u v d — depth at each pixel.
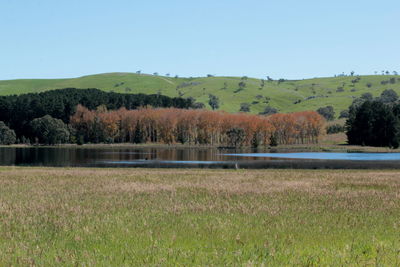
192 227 19.80
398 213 24.52
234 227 19.97
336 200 29.67
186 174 53.25
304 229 19.62
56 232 18.89
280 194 32.81
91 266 13.57
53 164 83.75
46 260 14.34
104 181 42.72
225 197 30.88
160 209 25.16
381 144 165.75
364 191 35.00
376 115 167.00
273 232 19.00
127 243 16.72
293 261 14.07
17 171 57.25
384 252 15.25
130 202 28.00
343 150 147.12
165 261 14.00
